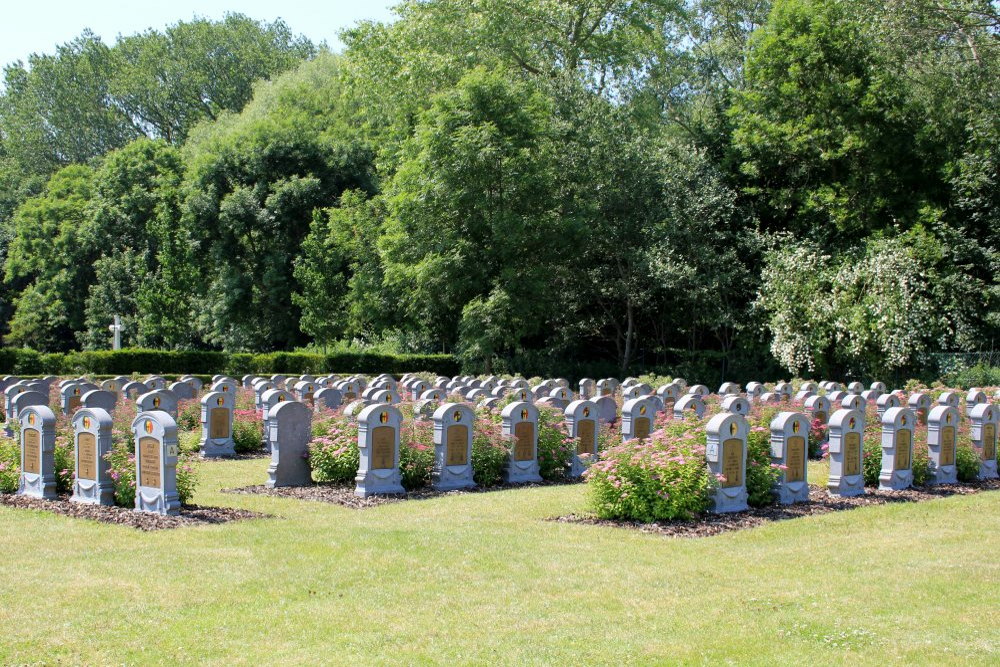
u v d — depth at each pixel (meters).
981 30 36.62
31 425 13.38
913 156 38.00
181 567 9.32
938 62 37.03
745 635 7.41
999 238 35.88
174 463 12.12
